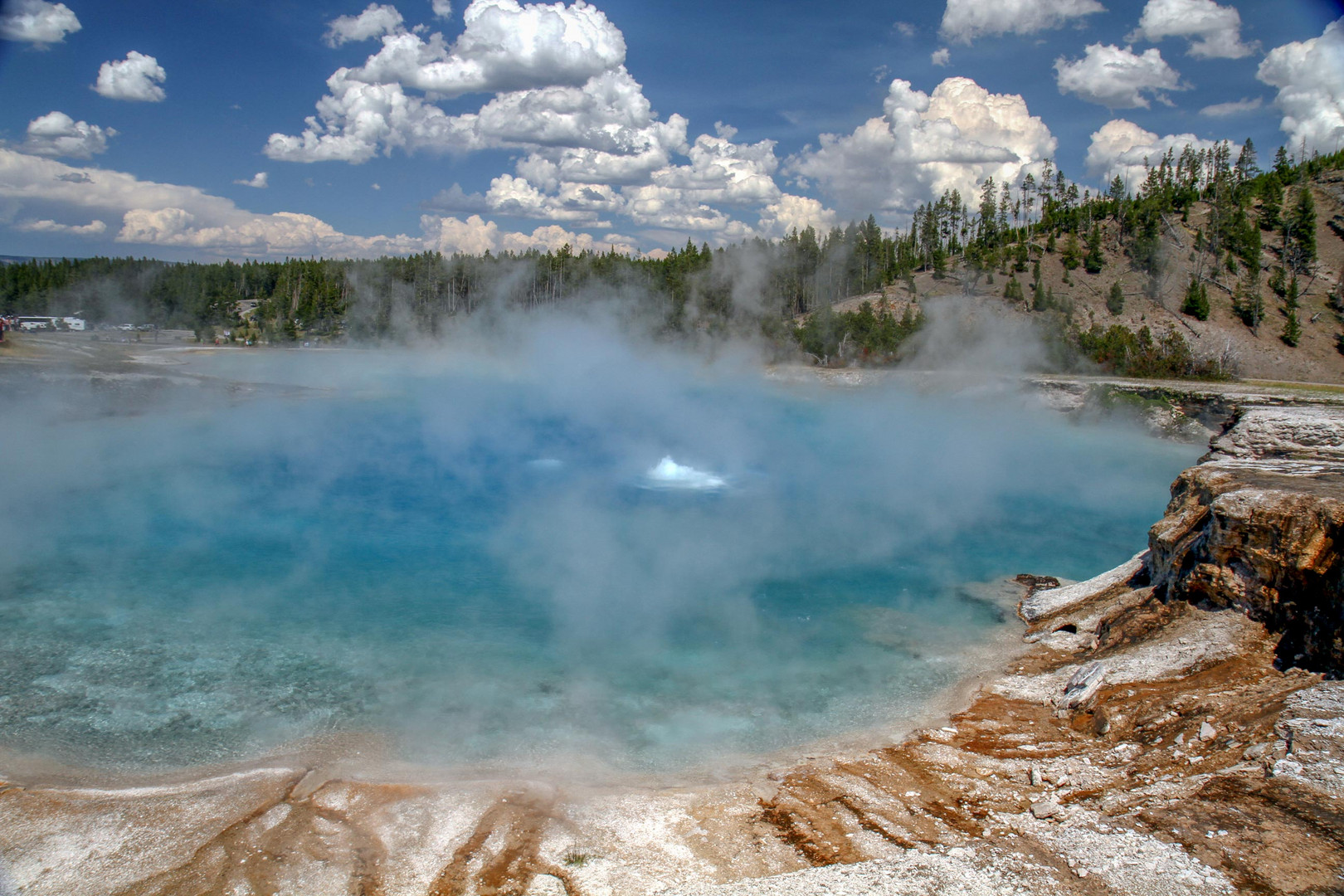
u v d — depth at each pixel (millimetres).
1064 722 13656
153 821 10680
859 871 9055
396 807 11070
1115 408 51969
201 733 13211
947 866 9008
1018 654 17000
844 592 21031
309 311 97625
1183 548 16797
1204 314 83750
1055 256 101062
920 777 11938
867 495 33125
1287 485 15938
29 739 12836
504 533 26266
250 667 15781
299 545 24359
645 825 10734
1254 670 13445
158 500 29359
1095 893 8289
